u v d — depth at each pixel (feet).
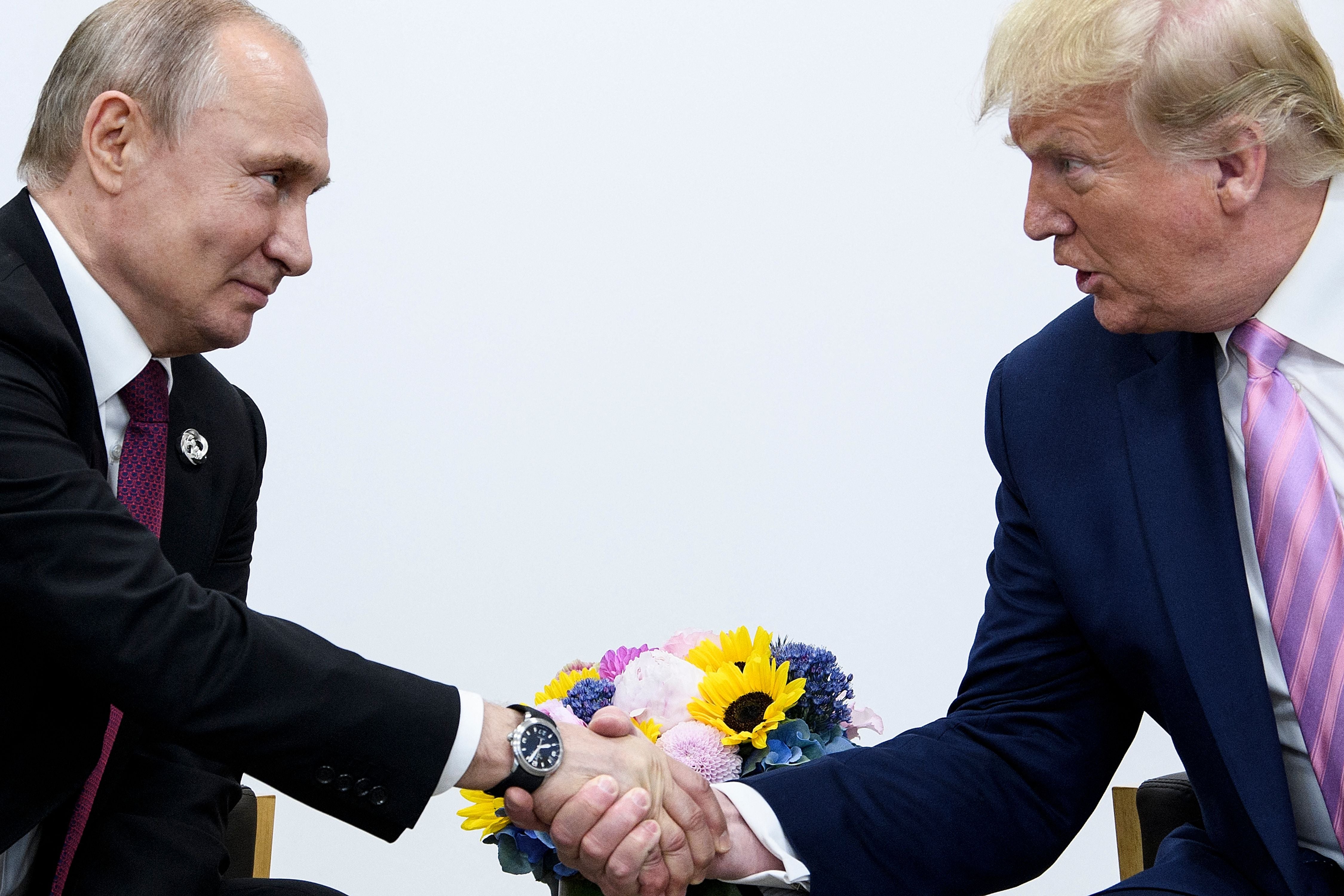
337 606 10.35
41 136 4.90
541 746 4.61
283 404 10.36
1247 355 4.73
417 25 10.73
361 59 10.64
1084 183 4.48
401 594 10.45
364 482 10.46
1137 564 4.90
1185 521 4.75
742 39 11.08
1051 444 5.24
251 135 4.74
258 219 4.82
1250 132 4.28
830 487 10.96
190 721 4.25
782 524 10.90
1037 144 4.52
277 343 10.37
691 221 10.98
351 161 10.58
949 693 10.94
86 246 4.80
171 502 5.32
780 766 5.23
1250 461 4.59
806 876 4.95
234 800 5.64
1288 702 4.68
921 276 11.12
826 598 10.90
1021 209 11.21
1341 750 4.38
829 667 5.20
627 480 10.78
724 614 10.79
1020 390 5.43
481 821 4.99
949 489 11.03
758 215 11.04
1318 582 4.43
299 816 10.11
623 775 4.68
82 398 4.65
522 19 10.86
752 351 10.96
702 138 11.03
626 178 10.94
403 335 10.59
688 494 10.84
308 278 10.46
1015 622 5.51
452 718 4.51
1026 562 5.51
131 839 5.06
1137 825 7.73
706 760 4.88
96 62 4.78
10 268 4.64
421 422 10.57
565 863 4.74
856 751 5.29
